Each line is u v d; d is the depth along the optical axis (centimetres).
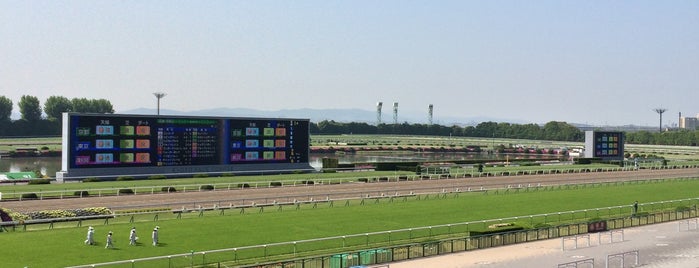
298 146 8656
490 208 5812
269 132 8350
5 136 17075
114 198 5716
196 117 7719
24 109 17950
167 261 3566
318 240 3919
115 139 7156
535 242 4541
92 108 19300
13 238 3988
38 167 10575
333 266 3562
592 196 6812
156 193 6125
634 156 14188
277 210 5384
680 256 4188
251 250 3909
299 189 6725
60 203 5353
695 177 9125
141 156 7325
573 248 4350
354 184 7331
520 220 5150
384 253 3791
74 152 6912
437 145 18712
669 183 8319
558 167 10675
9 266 3322
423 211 5525
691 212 5825
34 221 4356
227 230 4475
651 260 4066
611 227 5138
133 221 4703
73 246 3819
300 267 3462
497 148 17738
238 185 6775
